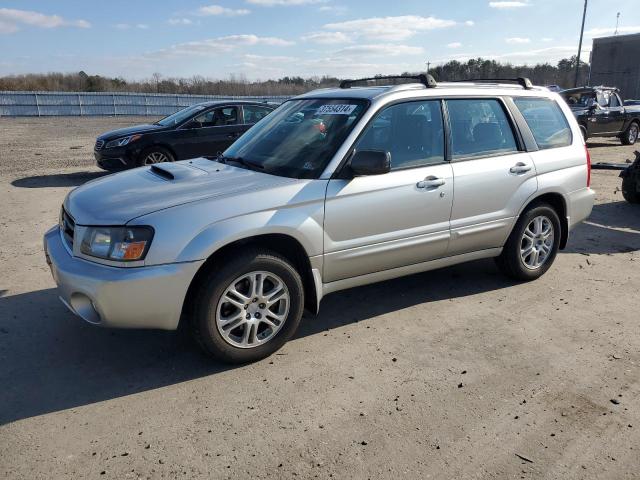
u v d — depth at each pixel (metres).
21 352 3.79
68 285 3.29
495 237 4.74
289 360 3.72
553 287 5.09
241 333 3.61
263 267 3.52
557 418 3.07
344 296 4.84
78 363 3.66
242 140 4.69
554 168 5.01
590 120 16.08
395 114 4.13
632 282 5.24
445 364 3.67
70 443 2.84
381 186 3.94
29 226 7.10
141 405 3.18
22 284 5.01
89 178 10.98
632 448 2.83
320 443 2.85
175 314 3.31
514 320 4.37
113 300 3.16
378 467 2.67
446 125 4.39
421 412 3.12
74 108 33.16
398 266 4.25
